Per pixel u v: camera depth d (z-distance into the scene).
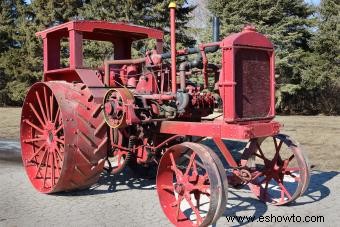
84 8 22.34
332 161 7.87
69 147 5.21
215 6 21.48
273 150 8.69
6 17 27.73
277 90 20.94
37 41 24.44
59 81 5.86
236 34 4.50
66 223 4.52
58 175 5.63
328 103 23.03
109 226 4.43
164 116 5.29
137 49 18.16
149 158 5.50
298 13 21.80
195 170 4.36
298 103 22.95
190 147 4.28
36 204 5.21
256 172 5.10
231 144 9.20
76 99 5.39
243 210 5.01
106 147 5.46
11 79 26.73
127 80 6.17
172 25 4.87
